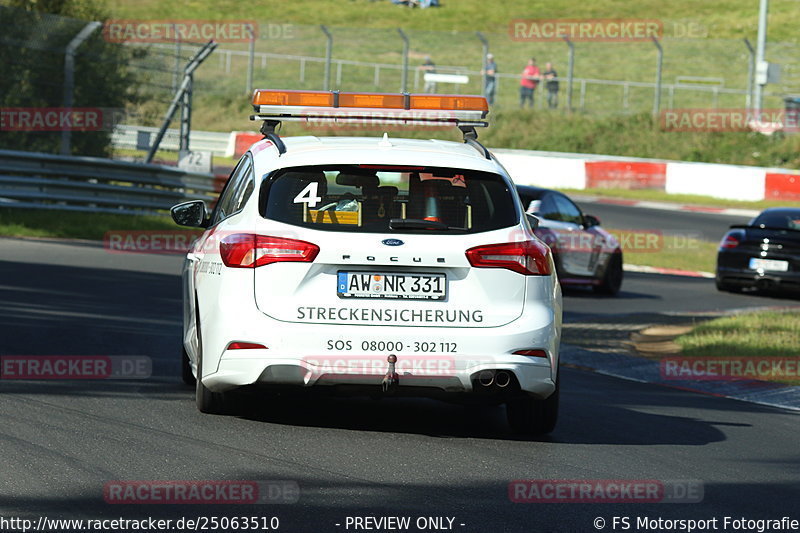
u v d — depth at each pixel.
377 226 23.12
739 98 165.88
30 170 70.38
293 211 23.27
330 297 22.84
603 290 63.16
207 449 21.75
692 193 125.25
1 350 31.64
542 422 24.84
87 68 81.75
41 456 20.47
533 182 128.38
